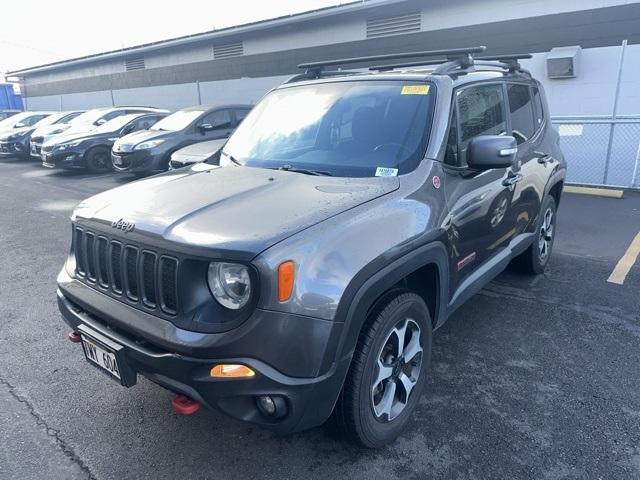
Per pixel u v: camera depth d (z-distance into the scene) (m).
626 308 4.26
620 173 9.34
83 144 12.63
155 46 17.94
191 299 2.13
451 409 2.98
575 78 9.71
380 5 11.59
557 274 5.04
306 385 2.11
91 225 2.57
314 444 2.72
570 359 3.50
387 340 2.53
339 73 4.13
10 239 6.84
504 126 3.84
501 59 4.24
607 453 2.59
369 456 2.62
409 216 2.61
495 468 2.51
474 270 3.41
